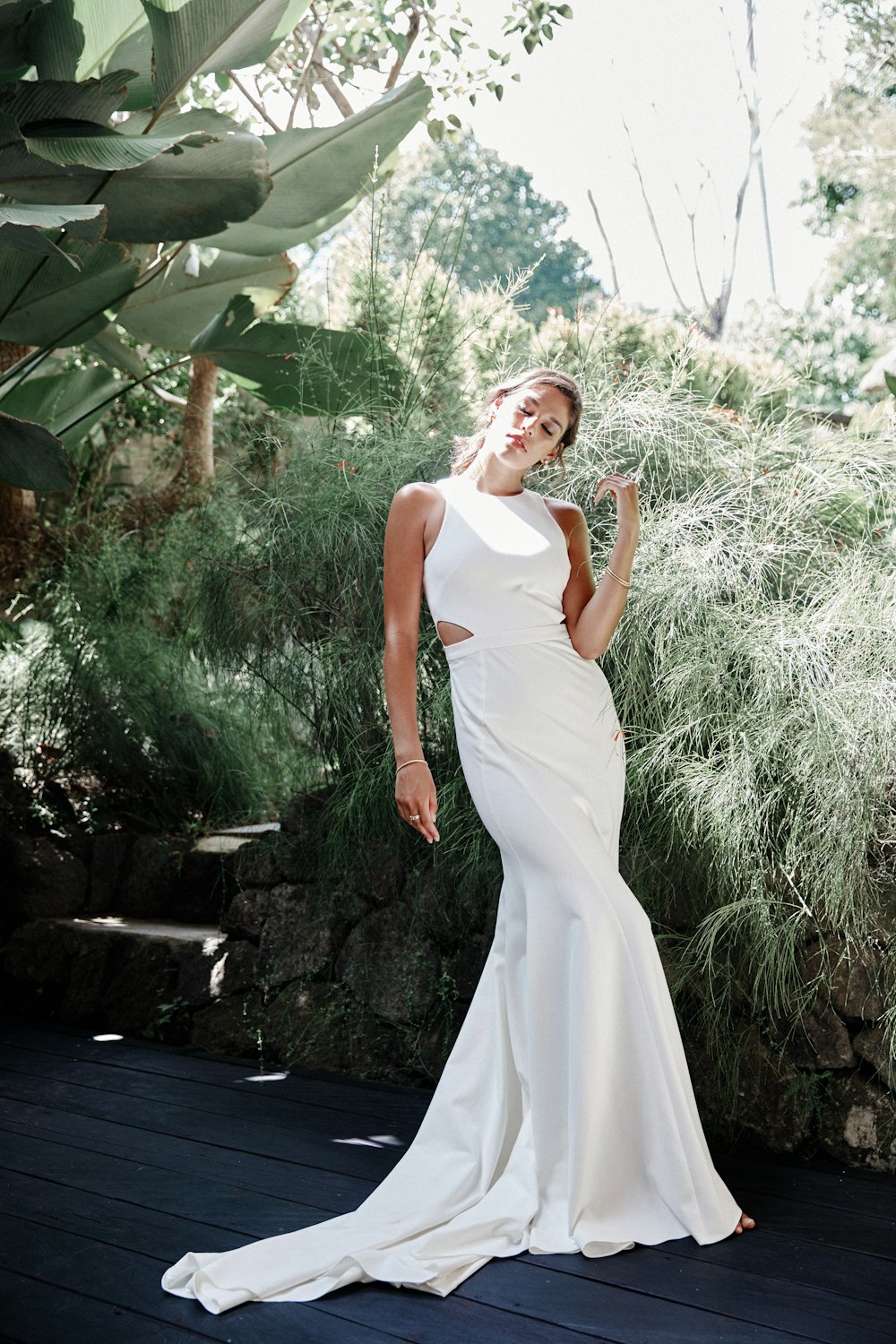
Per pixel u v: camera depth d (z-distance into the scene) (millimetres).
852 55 12766
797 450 3197
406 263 4207
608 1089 2232
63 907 4070
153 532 4531
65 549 4531
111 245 3881
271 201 4410
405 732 2424
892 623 2658
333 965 3379
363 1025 3279
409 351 3959
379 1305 1959
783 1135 2670
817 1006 2678
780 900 2611
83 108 3189
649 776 2721
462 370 3877
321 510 3279
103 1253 2160
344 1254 2062
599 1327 1875
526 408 2459
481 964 3068
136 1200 2408
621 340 3771
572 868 2289
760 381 4133
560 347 3543
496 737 2367
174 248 4809
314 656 3398
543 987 2287
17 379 4898
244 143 3379
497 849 2936
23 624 4621
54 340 4297
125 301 4777
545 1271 2074
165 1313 1935
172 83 3430
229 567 3543
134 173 3385
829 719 2541
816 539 3037
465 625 2428
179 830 4297
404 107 4211
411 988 3193
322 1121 2877
